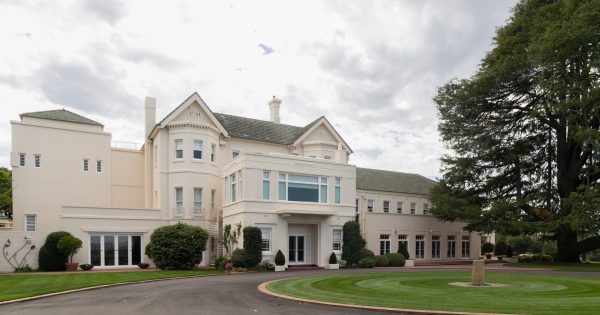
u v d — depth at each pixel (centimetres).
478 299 1358
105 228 3175
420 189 5238
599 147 2866
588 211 2856
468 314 1091
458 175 3894
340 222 3438
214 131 3662
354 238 3378
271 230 3145
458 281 1986
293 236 3294
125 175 3962
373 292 1558
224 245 3275
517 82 3453
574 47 2966
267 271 2884
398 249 3950
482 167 3819
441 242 4609
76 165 3753
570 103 2964
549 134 3659
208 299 1430
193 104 3628
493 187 3850
